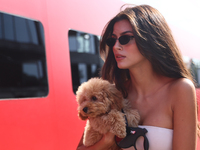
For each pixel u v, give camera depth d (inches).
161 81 69.6
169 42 68.1
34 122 105.0
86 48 136.7
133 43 67.0
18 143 98.2
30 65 107.1
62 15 124.5
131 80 78.5
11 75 99.7
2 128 94.0
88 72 136.6
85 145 72.5
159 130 62.9
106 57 81.8
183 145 59.1
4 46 98.4
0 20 98.0
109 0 159.0
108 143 65.2
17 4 105.0
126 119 65.6
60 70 119.6
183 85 62.5
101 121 66.7
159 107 65.9
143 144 63.6
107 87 71.0
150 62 67.8
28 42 107.6
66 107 119.9
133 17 66.5
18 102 100.4
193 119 60.7
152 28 66.4
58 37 120.7
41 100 109.2
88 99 71.0
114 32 70.9
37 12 112.7
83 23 136.4
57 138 113.6
